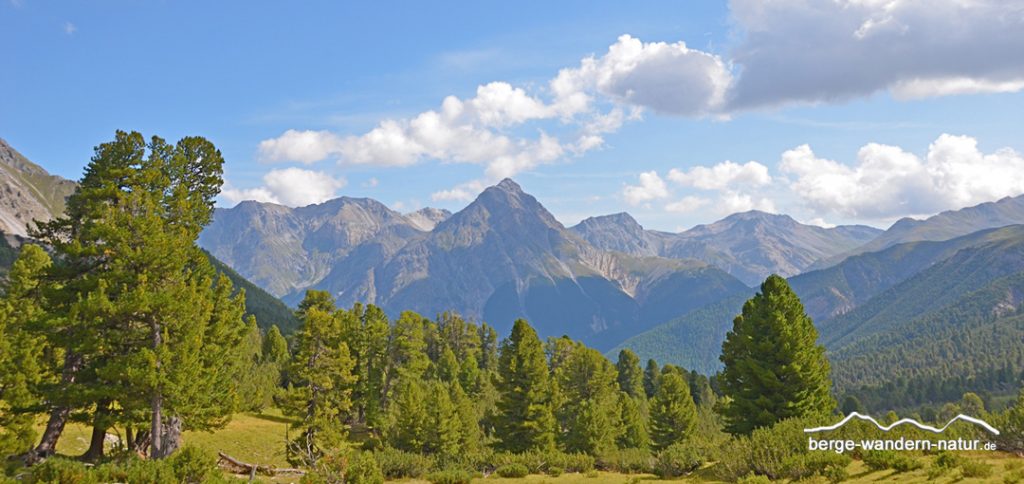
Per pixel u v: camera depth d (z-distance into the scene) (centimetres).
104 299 2695
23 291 3622
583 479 3450
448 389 7625
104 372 2705
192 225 3509
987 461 2295
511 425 5784
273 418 7219
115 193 3077
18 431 2995
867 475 2242
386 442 5931
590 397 7038
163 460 2381
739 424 4069
